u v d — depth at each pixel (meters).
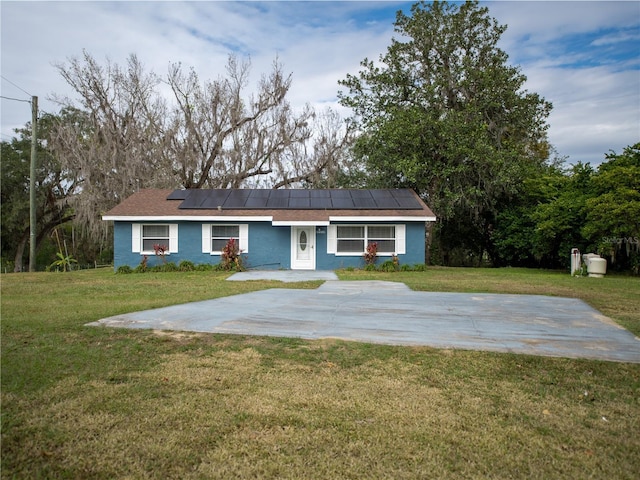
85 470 2.78
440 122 19.23
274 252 17.33
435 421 3.57
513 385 4.39
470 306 8.47
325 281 12.85
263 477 2.75
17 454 2.93
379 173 22.38
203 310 7.71
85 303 8.41
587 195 17.53
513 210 20.86
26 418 3.43
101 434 3.23
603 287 11.91
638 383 4.45
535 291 10.88
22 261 32.31
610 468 2.92
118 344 5.41
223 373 4.54
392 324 6.78
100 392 3.96
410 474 2.81
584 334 6.29
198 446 3.10
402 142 19.80
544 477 2.81
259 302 8.74
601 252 17.19
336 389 4.20
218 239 17.31
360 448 3.13
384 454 3.06
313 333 6.12
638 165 16.78
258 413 3.64
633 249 17.73
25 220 30.30
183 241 17.16
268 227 17.30
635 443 3.26
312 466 2.89
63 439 3.13
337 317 7.28
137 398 3.87
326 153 27.92
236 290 10.62
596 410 3.84
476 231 24.30
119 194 23.66
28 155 28.73
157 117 25.30
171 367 4.68
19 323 6.40
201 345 5.45
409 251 17.36
